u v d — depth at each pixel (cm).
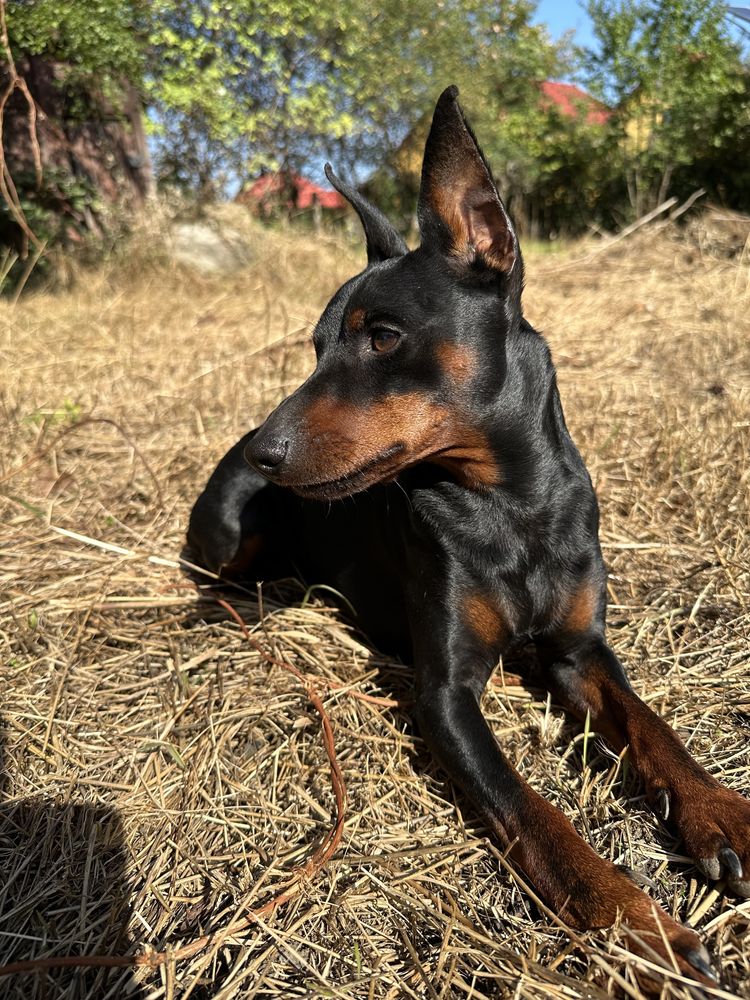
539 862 30
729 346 82
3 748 39
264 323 106
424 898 31
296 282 130
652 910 27
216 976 28
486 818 32
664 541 54
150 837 34
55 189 138
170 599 51
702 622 45
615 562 52
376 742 38
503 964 27
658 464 62
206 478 66
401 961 28
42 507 62
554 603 40
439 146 37
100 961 28
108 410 80
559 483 40
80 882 32
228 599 52
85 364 93
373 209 44
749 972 26
